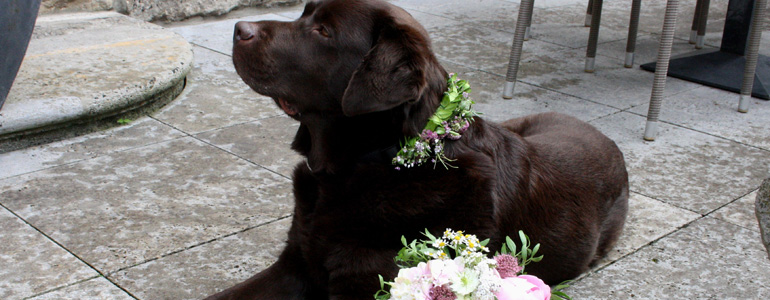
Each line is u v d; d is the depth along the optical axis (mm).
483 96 5738
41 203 3625
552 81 6234
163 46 5680
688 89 6176
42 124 4285
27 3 4203
